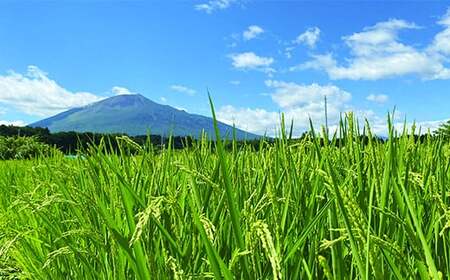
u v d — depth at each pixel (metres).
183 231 2.23
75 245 2.89
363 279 1.34
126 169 3.03
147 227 2.04
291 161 2.31
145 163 3.28
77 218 3.08
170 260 1.71
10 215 4.43
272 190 1.77
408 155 2.41
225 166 1.58
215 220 2.11
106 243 2.53
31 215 4.16
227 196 1.59
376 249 1.59
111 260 2.46
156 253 2.00
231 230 2.15
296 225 2.09
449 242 1.74
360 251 1.45
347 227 1.37
